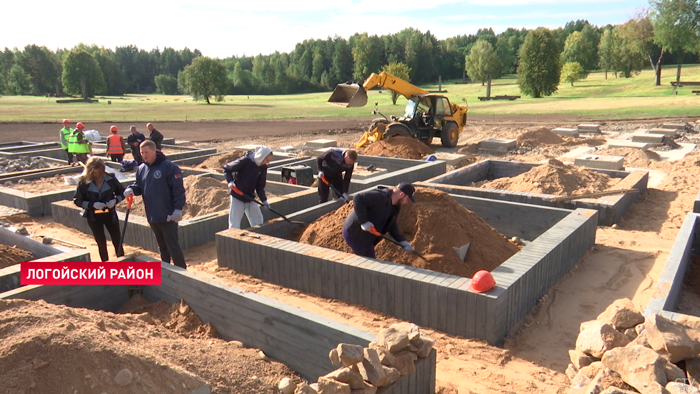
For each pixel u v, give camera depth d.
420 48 134.88
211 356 3.83
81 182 6.39
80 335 3.07
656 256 7.09
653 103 42.78
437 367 4.34
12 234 7.08
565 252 6.39
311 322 3.86
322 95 114.00
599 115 35.56
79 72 113.00
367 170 13.54
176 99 106.19
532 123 31.77
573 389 3.54
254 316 4.27
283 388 3.26
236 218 7.50
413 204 6.44
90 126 35.97
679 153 18.05
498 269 5.29
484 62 77.62
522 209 8.12
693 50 59.75
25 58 134.12
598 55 113.50
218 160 15.09
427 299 5.02
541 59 68.19
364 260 5.65
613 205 8.66
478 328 4.75
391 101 72.06
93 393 2.76
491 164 13.12
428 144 21.55
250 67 193.75
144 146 5.98
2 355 2.87
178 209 6.07
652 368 3.14
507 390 3.98
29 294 4.46
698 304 5.59
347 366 3.13
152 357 3.17
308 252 5.98
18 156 18.86
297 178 11.04
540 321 5.26
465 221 6.49
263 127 34.59
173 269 4.96
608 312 4.12
